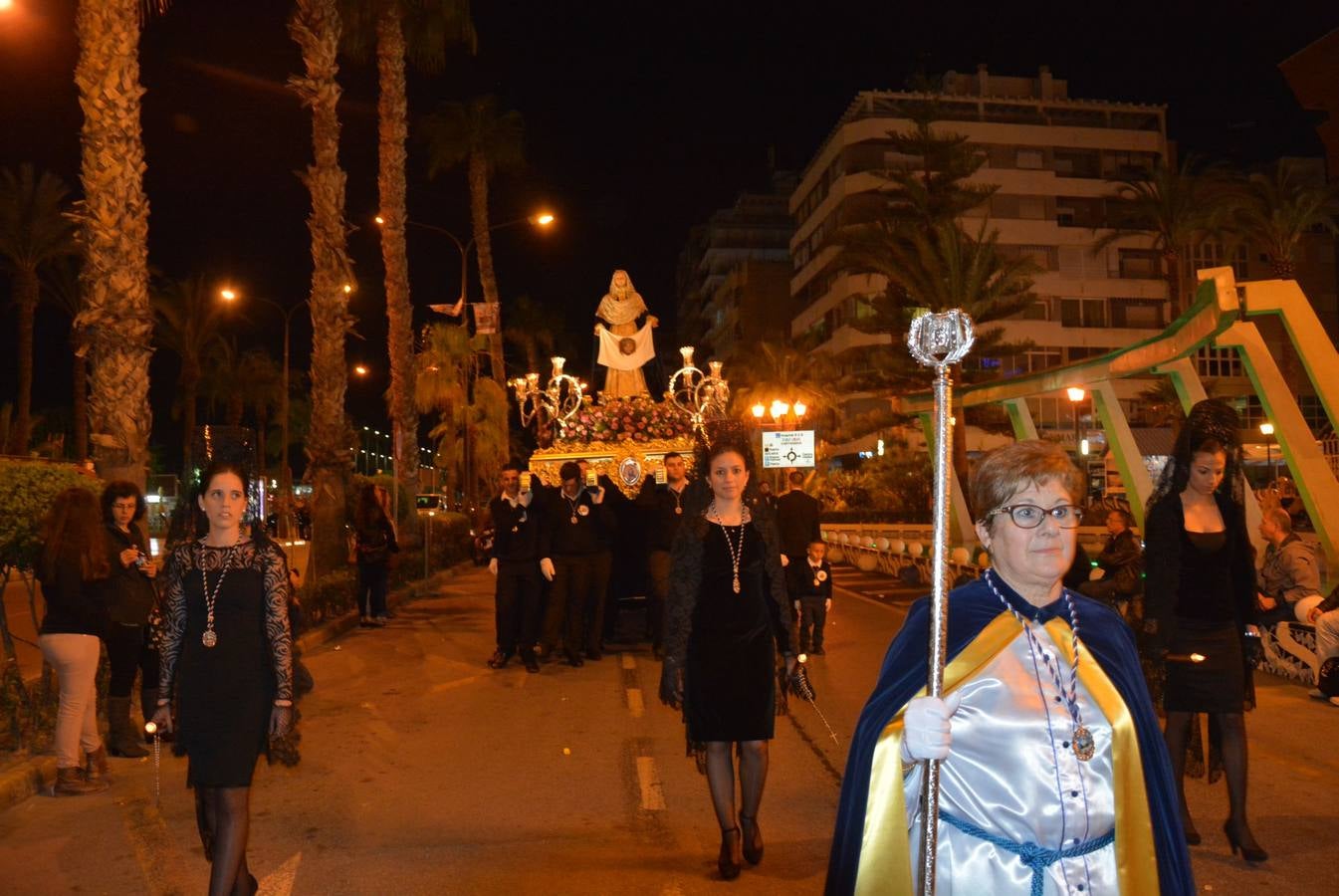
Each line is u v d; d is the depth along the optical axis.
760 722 5.13
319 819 6.10
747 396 56.69
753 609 5.23
